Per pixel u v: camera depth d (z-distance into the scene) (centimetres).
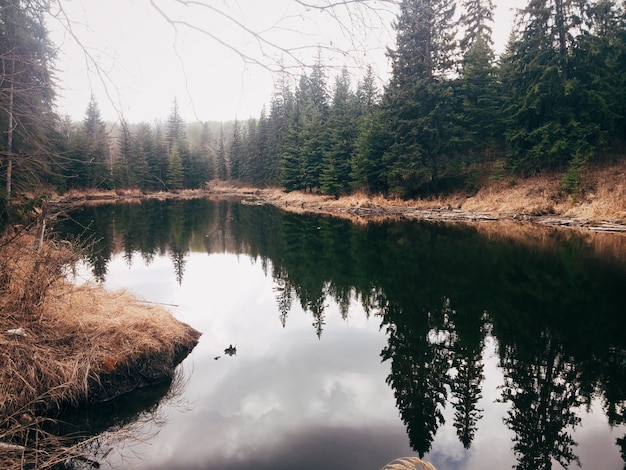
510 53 2947
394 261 1401
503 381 590
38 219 582
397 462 419
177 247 1844
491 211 2375
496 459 426
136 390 562
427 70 2631
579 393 553
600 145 2194
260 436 466
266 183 5747
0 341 470
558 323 788
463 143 2766
